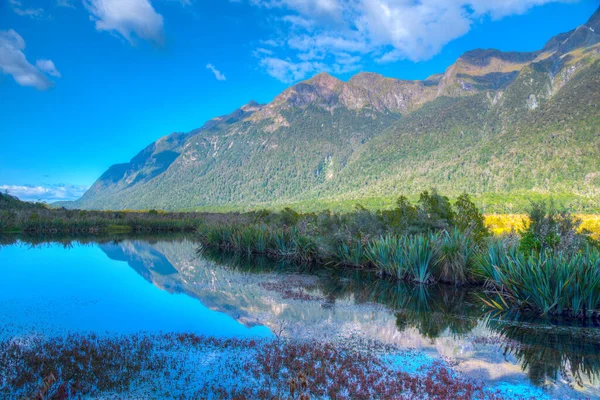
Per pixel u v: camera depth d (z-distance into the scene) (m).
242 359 7.26
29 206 62.38
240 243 25.05
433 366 7.03
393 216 20.55
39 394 4.08
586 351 7.88
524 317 10.47
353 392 5.85
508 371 6.82
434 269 15.41
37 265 20.44
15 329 9.23
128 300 12.49
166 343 8.16
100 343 8.11
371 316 10.64
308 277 16.73
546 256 10.98
